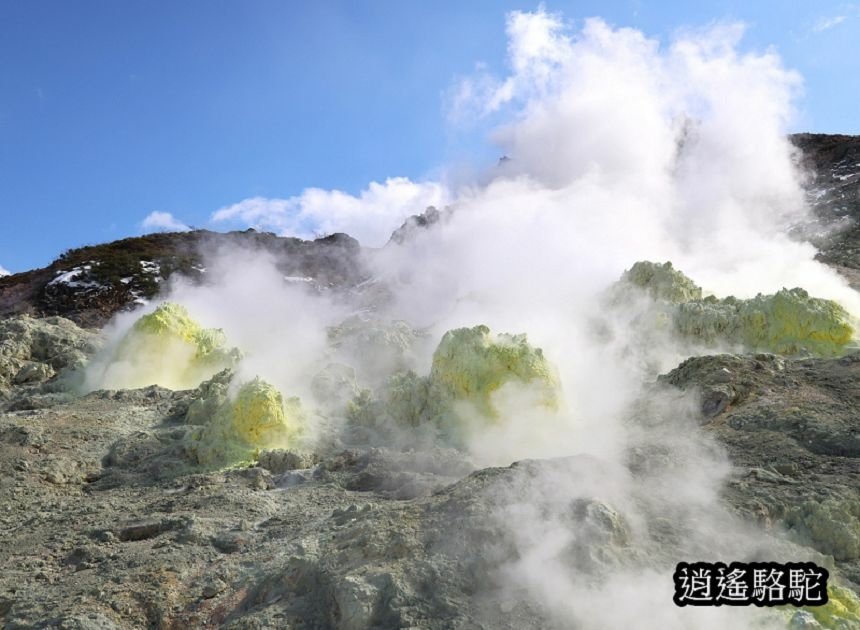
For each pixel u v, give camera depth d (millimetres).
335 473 8242
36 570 6230
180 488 8172
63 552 6590
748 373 9336
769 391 8773
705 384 9102
